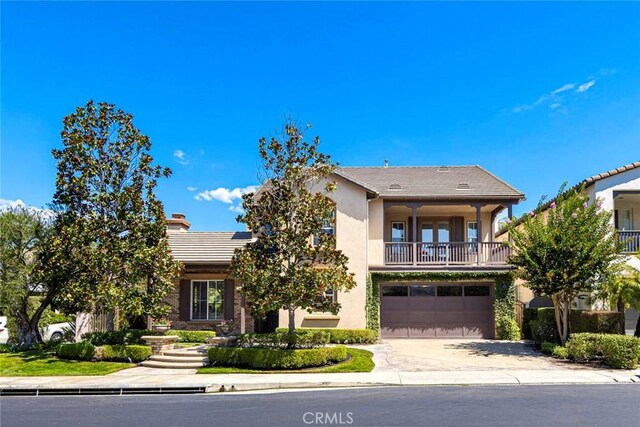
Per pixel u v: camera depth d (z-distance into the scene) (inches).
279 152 687.1
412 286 960.9
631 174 898.7
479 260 947.3
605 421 378.6
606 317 757.9
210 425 380.5
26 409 458.6
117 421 401.4
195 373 621.0
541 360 693.9
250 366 641.6
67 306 740.0
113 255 721.6
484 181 1040.2
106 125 753.0
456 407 428.5
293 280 649.0
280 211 674.2
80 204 751.1
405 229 1083.9
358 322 907.4
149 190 765.9
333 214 932.6
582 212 722.2
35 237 802.8
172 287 770.8
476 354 748.0
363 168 1159.6
